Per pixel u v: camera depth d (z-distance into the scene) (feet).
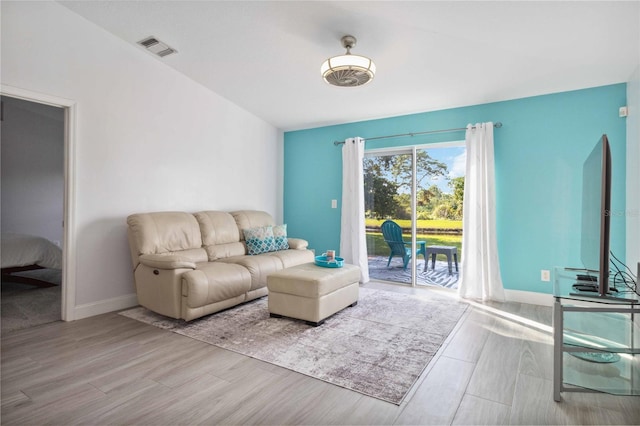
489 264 12.45
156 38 10.98
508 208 12.64
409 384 6.55
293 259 13.82
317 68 11.80
